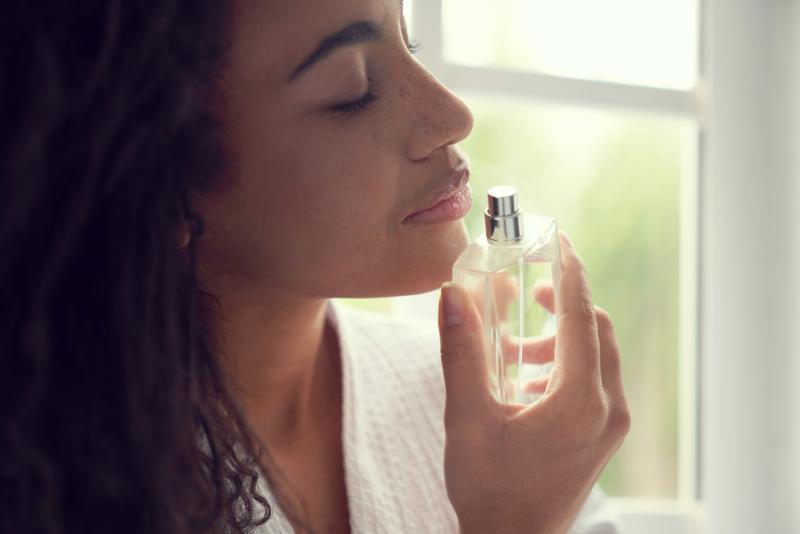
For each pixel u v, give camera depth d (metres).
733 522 0.99
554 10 0.93
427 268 0.58
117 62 0.53
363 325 0.71
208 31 0.54
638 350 1.00
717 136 0.96
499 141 0.93
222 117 0.56
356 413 0.65
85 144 0.53
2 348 0.53
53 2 0.52
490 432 0.56
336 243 0.57
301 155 0.56
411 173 0.57
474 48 0.91
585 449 0.57
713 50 0.96
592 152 0.97
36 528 0.53
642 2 0.95
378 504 0.63
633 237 0.99
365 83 0.56
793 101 0.98
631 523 0.98
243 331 0.61
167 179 0.55
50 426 0.54
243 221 0.57
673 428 1.01
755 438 0.99
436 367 0.70
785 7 0.97
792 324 0.99
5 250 0.52
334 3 0.55
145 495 0.55
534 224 0.60
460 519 0.58
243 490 0.59
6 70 0.52
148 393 0.55
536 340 0.59
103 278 0.55
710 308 0.98
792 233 0.99
